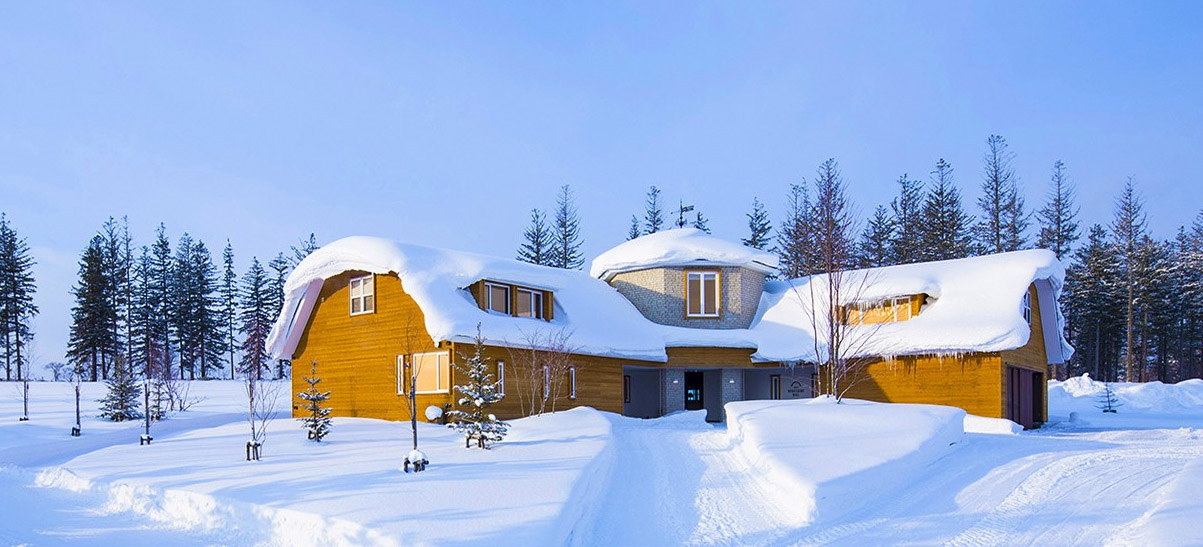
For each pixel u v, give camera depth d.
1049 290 27.73
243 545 8.88
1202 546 7.61
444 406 20.94
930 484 12.01
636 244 32.44
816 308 28.67
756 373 30.91
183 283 62.66
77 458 15.66
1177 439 18.73
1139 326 53.97
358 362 23.83
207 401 36.50
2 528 9.95
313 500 9.76
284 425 21.48
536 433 16.80
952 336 23.66
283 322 25.44
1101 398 35.44
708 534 9.05
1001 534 9.02
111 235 59.25
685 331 28.58
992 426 21.86
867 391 25.64
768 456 12.53
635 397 31.30
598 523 9.61
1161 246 58.50
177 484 11.54
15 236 57.03
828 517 9.88
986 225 52.84
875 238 56.12
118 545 9.00
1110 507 10.29
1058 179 53.84
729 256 30.03
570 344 24.11
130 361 51.47
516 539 7.68
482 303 23.41
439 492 9.98
